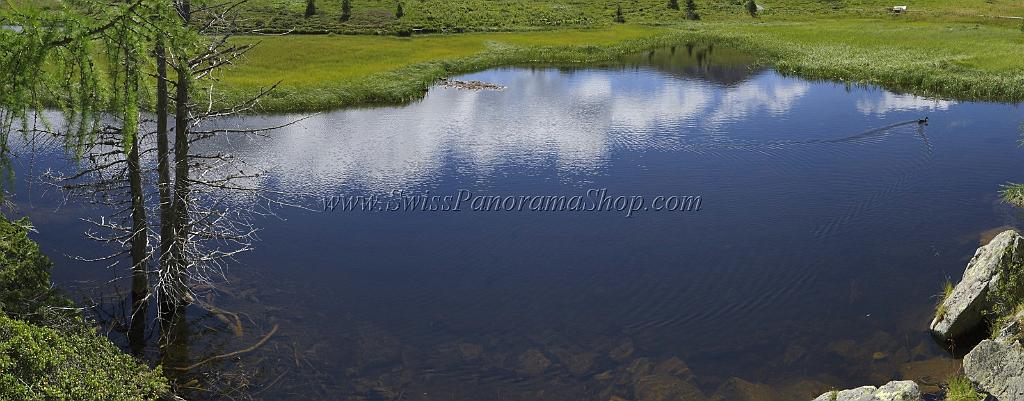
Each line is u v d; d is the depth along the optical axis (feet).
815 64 177.06
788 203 79.05
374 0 314.76
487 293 59.88
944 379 45.39
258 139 107.65
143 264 57.00
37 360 37.17
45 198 77.82
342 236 71.10
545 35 259.60
